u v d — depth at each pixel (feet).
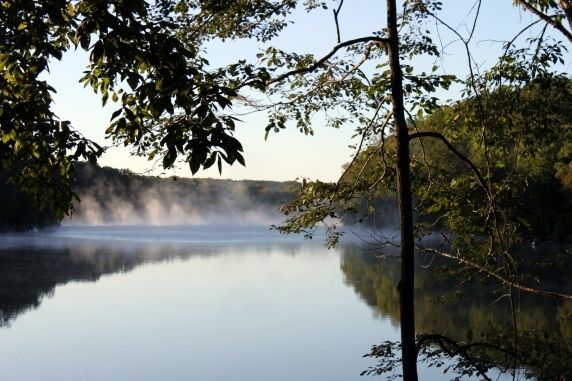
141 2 15.66
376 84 24.31
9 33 17.11
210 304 82.38
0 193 266.36
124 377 49.11
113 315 75.05
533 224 27.09
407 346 22.85
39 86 18.45
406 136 23.73
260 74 18.21
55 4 15.83
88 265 139.33
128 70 16.33
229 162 14.10
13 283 105.70
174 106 15.39
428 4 26.66
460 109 30.09
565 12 28.63
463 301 69.36
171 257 162.81
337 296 87.30
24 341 61.26
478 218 27.63
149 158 20.80
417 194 29.35
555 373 25.89
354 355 53.88
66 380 48.16
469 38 26.14
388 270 120.78
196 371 50.29
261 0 26.03
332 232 29.19
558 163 34.81
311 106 28.81
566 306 64.39
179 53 15.66
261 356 54.54
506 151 30.25
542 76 28.04
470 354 29.55
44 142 19.15
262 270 125.90
